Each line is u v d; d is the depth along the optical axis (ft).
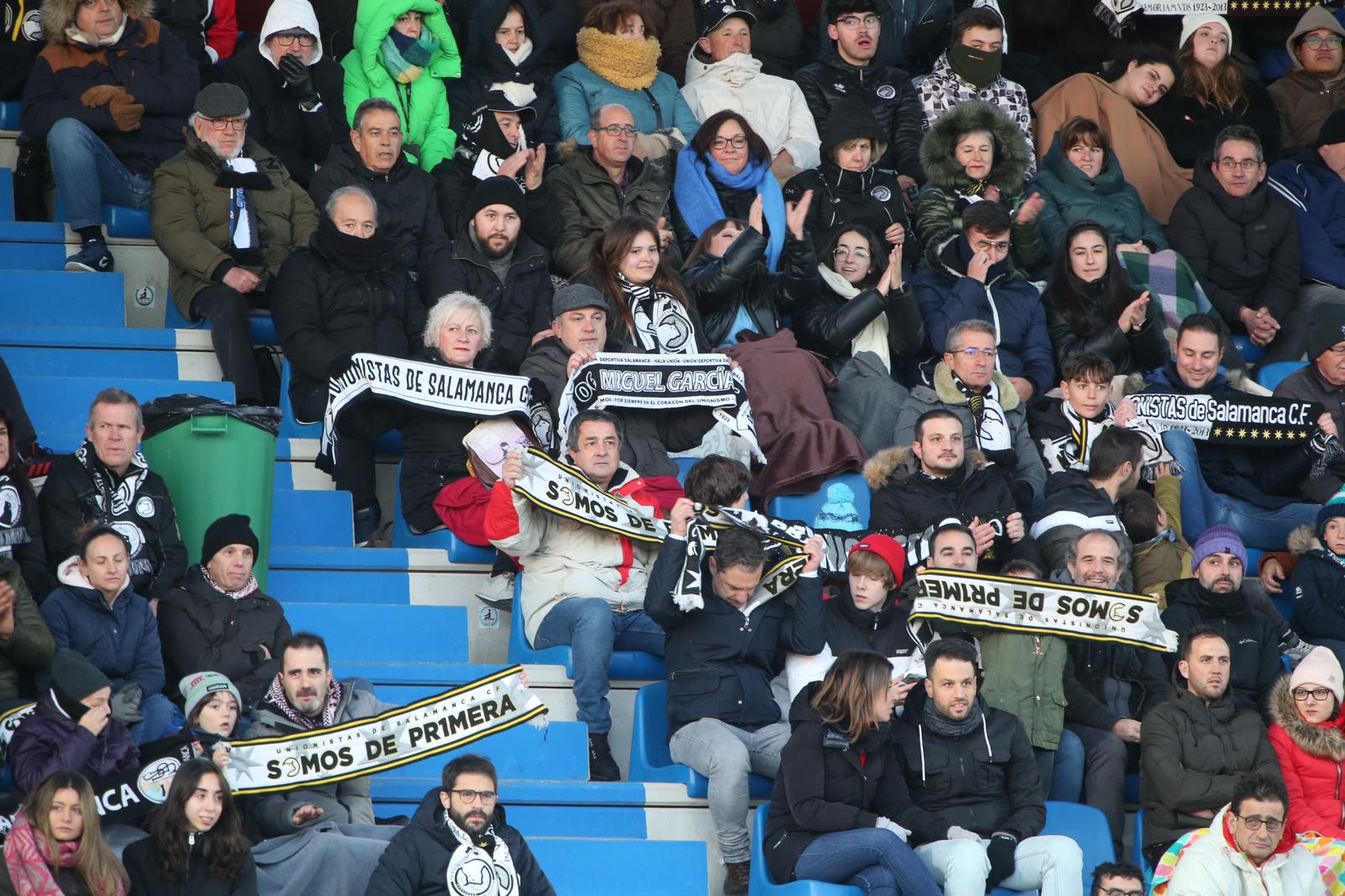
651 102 124.16
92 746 72.84
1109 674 90.89
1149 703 90.53
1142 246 123.65
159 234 102.89
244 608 82.43
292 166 115.55
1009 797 81.25
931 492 96.27
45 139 109.81
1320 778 85.51
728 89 127.03
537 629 87.76
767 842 78.59
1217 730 85.61
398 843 71.67
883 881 75.15
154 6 120.06
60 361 100.22
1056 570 95.96
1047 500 98.53
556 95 124.06
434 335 96.37
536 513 88.38
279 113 115.75
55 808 66.74
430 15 120.16
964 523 94.84
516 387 95.40
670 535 83.87
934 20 138.10
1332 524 100.58
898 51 138.51
